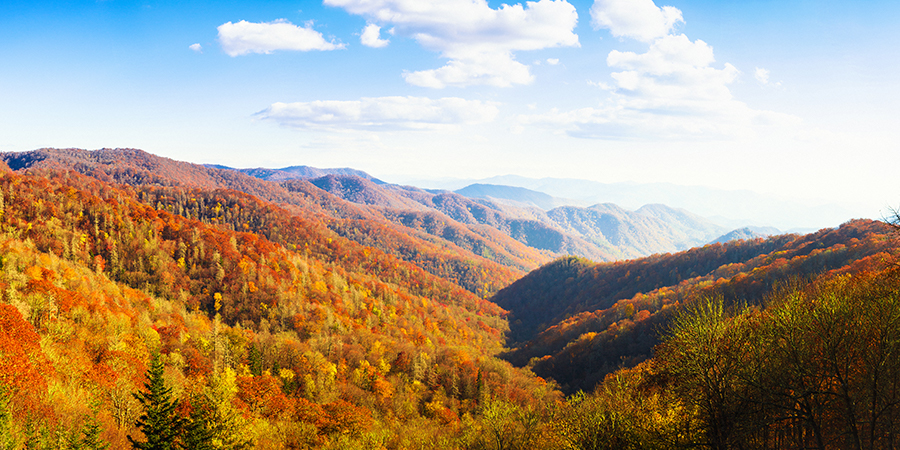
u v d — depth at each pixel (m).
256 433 48.16
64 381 50.56
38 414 39.31
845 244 133.50
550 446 35.22
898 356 18.89
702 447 22.95
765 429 22.42
